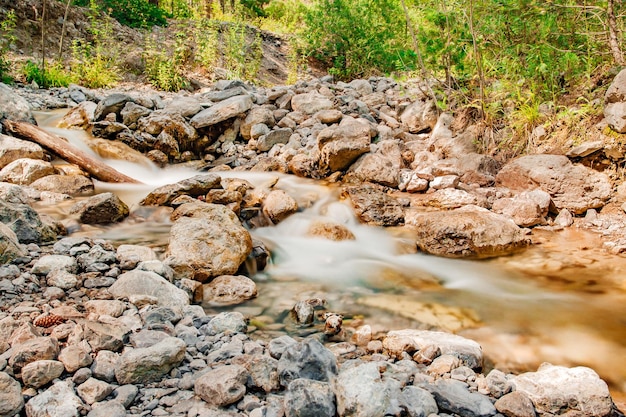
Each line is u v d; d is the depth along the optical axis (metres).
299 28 18.91
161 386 2.12
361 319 3.09
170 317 2.73
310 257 4.31
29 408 1.84
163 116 7.05
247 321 2.97
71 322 2.48
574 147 5.43
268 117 7.71
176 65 11.20
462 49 7.13
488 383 2.22
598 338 2.88
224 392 1.98
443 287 3.68
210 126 7.39
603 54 6.12
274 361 2.29
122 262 3.38
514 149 6.23
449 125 7.21
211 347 2.51
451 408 2.07
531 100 6.34
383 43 13.00
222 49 13.87
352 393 1.94
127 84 10.61
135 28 13.26
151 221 4.63
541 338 2.88
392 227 5.06
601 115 5.49
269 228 4.98
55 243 3.64
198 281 3.39
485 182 5.83
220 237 3.64
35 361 2.05
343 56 13.89
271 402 2.03
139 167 6.59
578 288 3.62
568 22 6.48
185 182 5.06
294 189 5.84
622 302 3.37
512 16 6.61
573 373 2.26
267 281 3.72
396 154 6.59
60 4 11.48
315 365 2.16
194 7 17.84
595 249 4.38
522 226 4.96
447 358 2.45
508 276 3.89
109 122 6.86
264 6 23.31
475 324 3.06
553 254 4.31
